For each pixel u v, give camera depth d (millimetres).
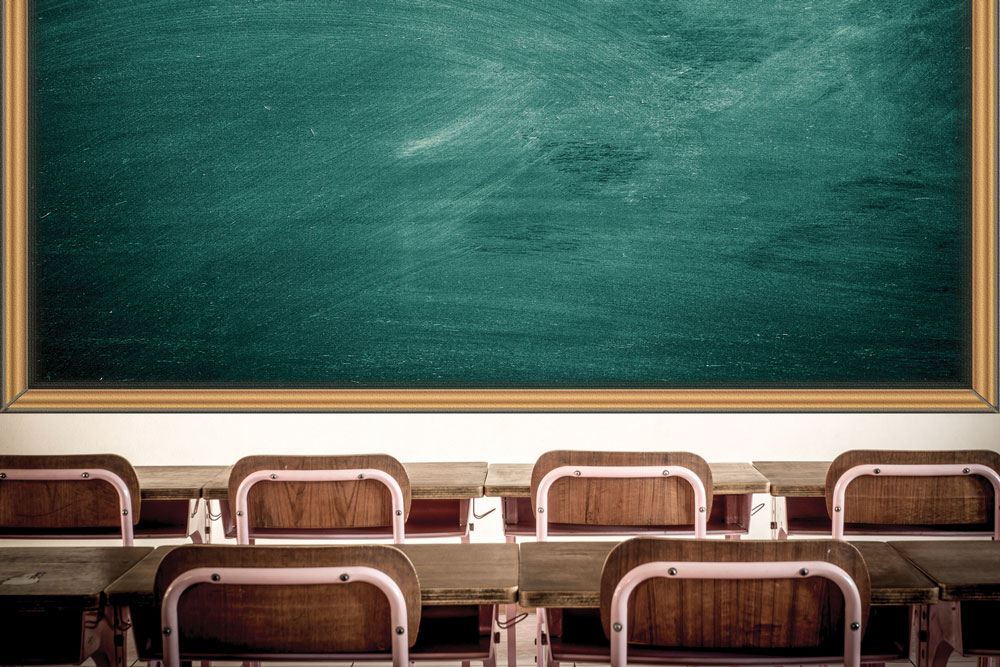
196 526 3045
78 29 3650
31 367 3666
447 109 3680
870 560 1809
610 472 2414
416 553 1870
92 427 3662
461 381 3695
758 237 3666
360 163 3680
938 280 3664
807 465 3055
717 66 3654
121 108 3656
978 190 3641
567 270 3686
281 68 3668
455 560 1824
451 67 3670
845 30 3639
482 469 3049
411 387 3697
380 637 1569
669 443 3672
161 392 3676
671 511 2488
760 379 3686
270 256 3678
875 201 3658
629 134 3666
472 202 3682
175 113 3660
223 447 3674
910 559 1812
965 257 3656
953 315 3666
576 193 3674
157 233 3664
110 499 2557
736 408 3680
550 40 3664
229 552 1511
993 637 1785
